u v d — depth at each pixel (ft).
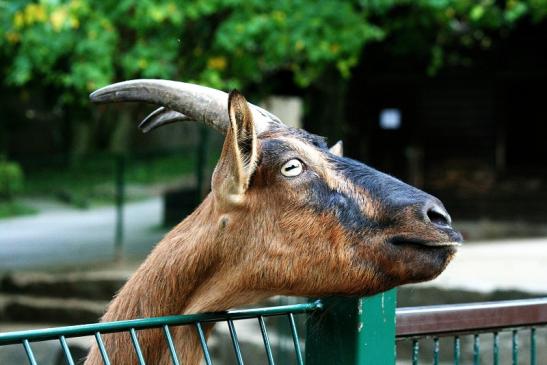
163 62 34.35
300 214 9.61
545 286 26.53
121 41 35.81
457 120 65.26
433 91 65.62
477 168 64.95
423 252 9.29
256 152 9.55
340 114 56.03
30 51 35.17
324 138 10.34
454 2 44.91
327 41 37.52
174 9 34.09
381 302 10.28
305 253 9.57
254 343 27.68
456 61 63.05
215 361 30.07
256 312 9.67
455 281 27.32
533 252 38.24
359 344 10.11
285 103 88.33
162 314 10.34
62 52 34.96
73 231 60.13
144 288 10.45
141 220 63.87
